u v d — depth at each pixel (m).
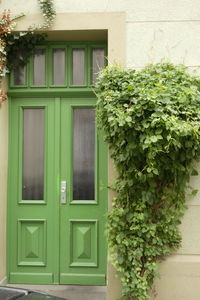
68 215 4.83
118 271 4.14
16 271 4.82
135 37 4.41
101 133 4.45
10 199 4.87
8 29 4.49
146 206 4.14
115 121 3.81
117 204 4.20
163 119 3.73
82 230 4.82
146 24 4.41
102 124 4.09
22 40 4.71
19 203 4.86
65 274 4.78
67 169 4.87
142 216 4.03
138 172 3.92
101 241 4.79
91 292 4.59
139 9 4.43
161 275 4.14
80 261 4.80
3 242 4.70
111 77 4.14
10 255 4.83
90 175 4.91
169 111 3.84
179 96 3.89
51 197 4.86
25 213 4.86
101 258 4.78
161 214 4.16
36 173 4.93
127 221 4.13
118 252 4.16
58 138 4.88
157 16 4.41
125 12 4.43
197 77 4.18
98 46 4.89
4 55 4.62
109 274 4.24
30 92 4.88
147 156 3.88
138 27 4.41
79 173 4.91
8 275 4.81
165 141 3.81
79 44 4.89
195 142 3.90
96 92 4.30
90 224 4.82
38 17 4.52
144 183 4.13
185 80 4.14
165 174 4.15
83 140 4.94
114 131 3.91
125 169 4.14
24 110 4.96
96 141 4.86
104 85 4.12
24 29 4.50
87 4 4.48
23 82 4.90
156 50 4.39
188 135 3.85
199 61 4.36
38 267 4.82
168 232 4.12
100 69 4.61
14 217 4.86
